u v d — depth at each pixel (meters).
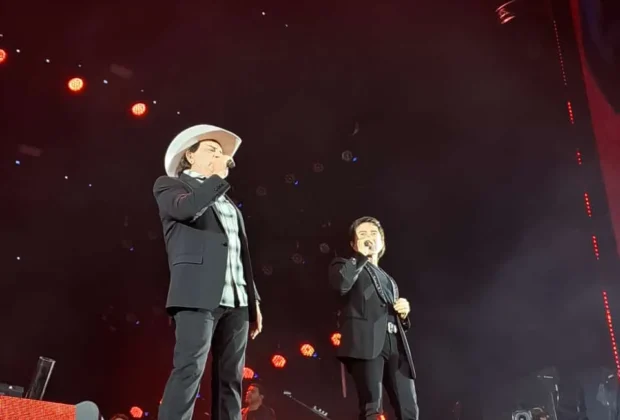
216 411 2.83
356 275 3.62
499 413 8.48
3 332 9.67
